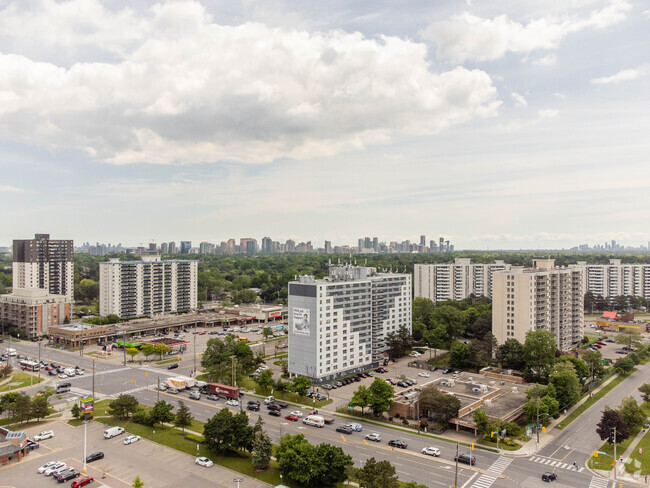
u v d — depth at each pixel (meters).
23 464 111.44
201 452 117.81
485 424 124.56
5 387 171.38
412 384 177.25
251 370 197.12
